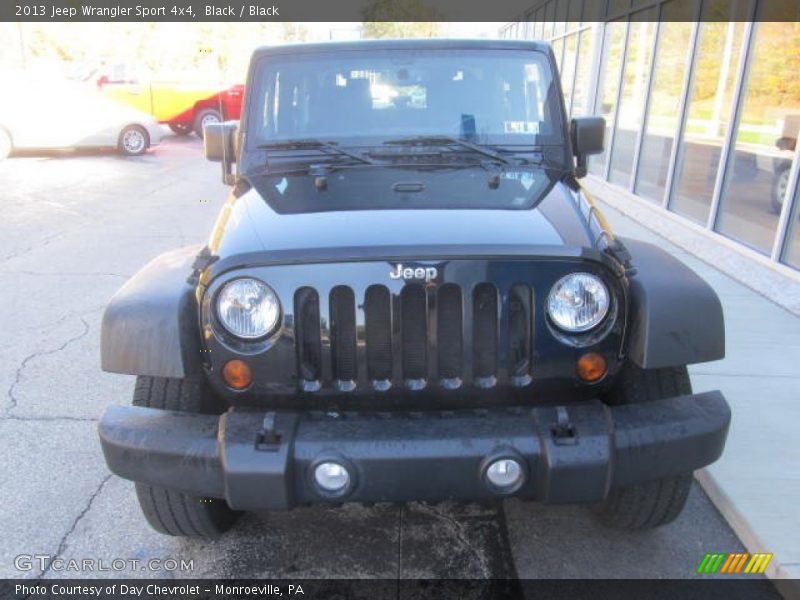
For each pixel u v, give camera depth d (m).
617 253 2.51
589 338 2.38
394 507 3.26
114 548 2.97
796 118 5.97
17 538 3.01
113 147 15.77
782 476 3.26
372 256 2.30
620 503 2.80
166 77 19.25
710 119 7.55
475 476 2.24
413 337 2.37
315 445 2.23
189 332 2.39
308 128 3.45
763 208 6.48
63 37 26.47
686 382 2.64
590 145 3.45
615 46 11.02
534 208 2.75
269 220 2.65
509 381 2.38
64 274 6.72
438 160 3.27
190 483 2.32
